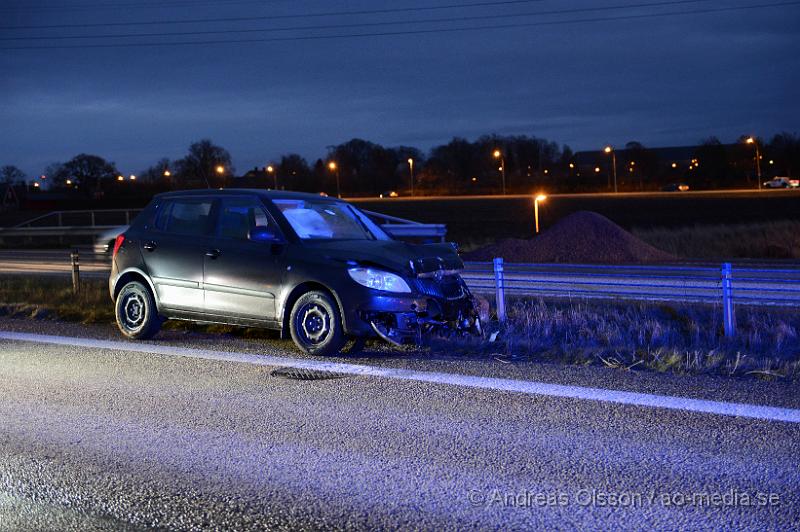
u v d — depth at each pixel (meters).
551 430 5.70
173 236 9.57
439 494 4.53
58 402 6.68
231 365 8.07
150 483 4.77
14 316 12.17
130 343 9.45
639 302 12.16
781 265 20.61
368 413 6.23
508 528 4.07
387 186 159.25
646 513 4.22
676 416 5.99
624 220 58.31
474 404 6.45
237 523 4.18
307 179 161.00
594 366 7.94
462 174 167.75
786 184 118.06
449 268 8.81
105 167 146.88
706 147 145.62
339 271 8.41
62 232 36.12
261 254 8.89
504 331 9.70
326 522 4.18
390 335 8.34
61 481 4.82
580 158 193.88
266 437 5.65
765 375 7.39
